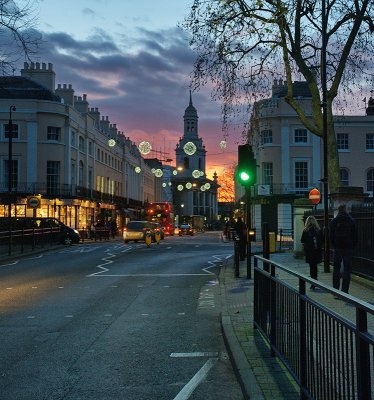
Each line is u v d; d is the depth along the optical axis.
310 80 18.16
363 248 12.31
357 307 2.99
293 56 18.11
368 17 17.23
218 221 121.38
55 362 6.31
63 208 44.91
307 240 11.10
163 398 5.08
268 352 6.19
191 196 117.56
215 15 16.38
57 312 9.60
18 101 43.62
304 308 4.35
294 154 46.03
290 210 45.00
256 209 45.81
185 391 5.27
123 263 19.70
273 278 5.86
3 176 43.53
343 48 17.91
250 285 12.65
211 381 5.61
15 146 43.53
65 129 45.34
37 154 43.75
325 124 15.59
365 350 2.90
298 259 19.25
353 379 3.10
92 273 16.17
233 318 8.44
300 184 45.97
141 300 10.95
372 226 11.65
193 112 104.44
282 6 15.49
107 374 5.83
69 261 20.72
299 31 17.88
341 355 3.35
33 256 23.72
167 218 60.78
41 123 44.06
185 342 7.32
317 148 46.03
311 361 4.09
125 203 65.94
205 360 6.43
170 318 9.02
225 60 17.05
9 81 22.48
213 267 18.17
